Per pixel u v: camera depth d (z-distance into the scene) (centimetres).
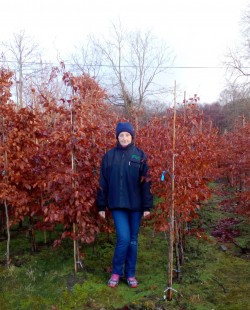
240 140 873
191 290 409
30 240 550
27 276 428
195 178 449
